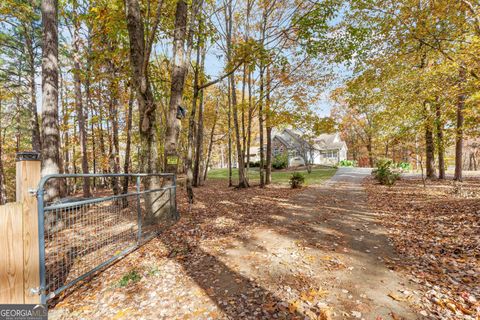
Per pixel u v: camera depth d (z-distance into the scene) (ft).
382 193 33.12
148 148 18.94
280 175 73.41
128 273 11.15
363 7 31.30
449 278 9.92
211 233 17.20
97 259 12.67
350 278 10.41
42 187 7.37
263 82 45.37
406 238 15.25
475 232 14.56
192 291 9.61
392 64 33.99
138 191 14.29
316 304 8.55
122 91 31.83
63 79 50.72
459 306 8.09
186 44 26.96
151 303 8.87
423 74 24.79
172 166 21.74
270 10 40.29
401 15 30.66
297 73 42.50
